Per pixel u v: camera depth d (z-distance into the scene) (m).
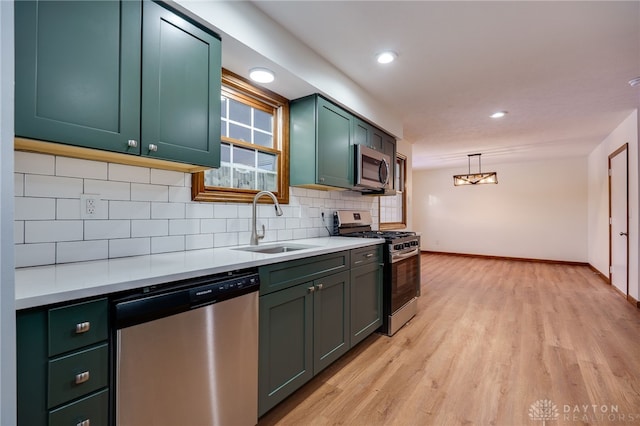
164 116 1.38
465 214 7.62
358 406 1.73
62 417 0.88
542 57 2.35
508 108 3.45
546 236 6.64
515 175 6.99
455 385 1.94
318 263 1.89
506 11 1.82
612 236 4.54
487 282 4.80
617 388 1.89
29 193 1.24
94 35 1.16
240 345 1.37
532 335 2.73
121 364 0.98
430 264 6.47
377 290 2.63
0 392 0.63
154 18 1.35
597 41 2.12
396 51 2.27
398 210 4.78
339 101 2.58
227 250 1.86
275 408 1.71
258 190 2.29
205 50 1.56
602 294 4.11
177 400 1.14
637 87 2.89
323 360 1.94
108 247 1.47
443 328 2.91
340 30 2.01
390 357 2.31
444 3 1.75
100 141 1.17
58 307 0.87
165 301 1.09
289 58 2.03
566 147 5.41
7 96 0.64
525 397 1.81
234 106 2.21
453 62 2.43
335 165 2.61
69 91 1.09
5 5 0.64
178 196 1.78
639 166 3.49
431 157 6.37
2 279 0.63
